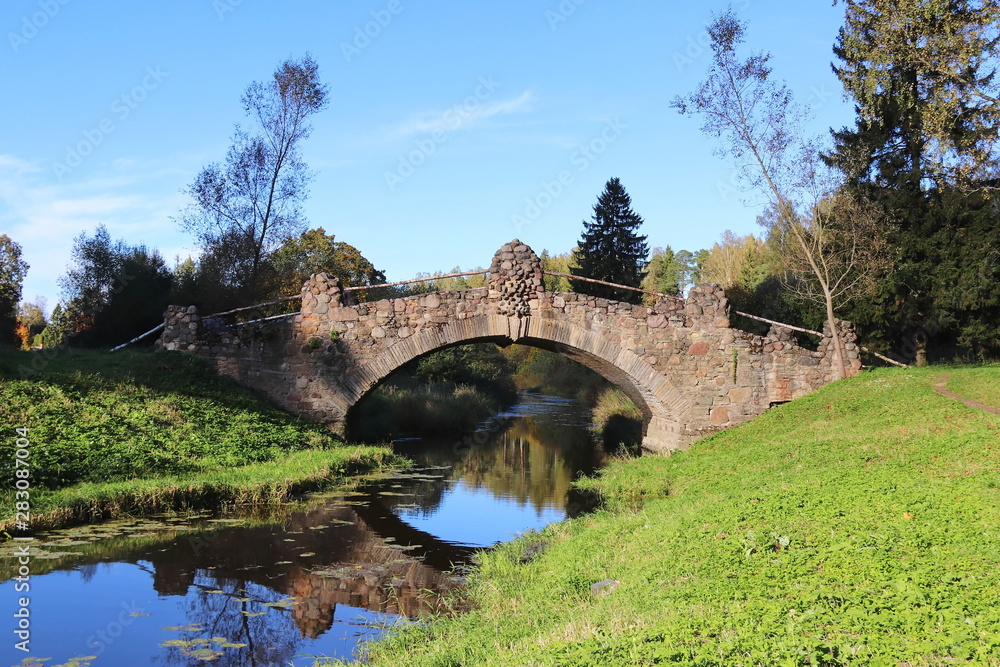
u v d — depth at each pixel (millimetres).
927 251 29969
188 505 15477
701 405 25391
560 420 43719
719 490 15461
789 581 7980
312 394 23969
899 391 22594
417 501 18094
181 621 9648
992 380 21297
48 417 16500
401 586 11375
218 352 23781
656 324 25328
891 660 5754
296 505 16844
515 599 9719
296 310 38094
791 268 34062
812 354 26062
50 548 12352
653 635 6562
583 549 11688
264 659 8539
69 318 34312
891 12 30578
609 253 51031
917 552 8352
